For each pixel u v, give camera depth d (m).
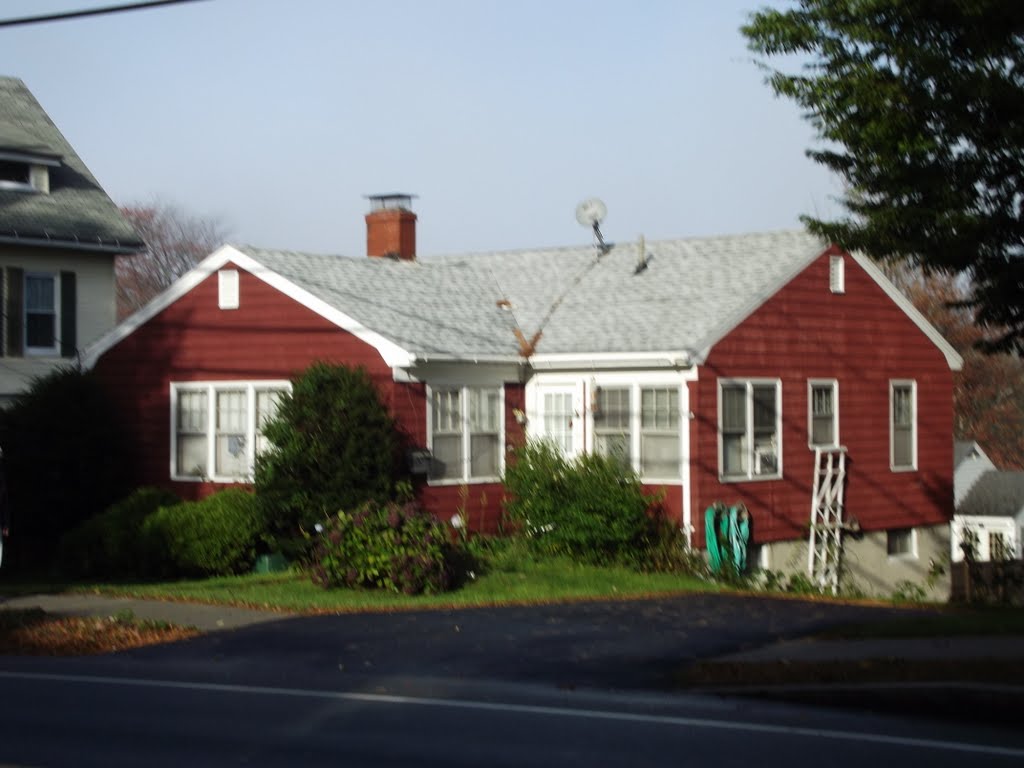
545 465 23.91
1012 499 45.12
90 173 31.92
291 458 22.30
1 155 29.08
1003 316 15.80
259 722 10.53
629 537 23.34
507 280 29.33
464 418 24.64
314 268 25.80
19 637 15.42
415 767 8.88
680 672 13.27
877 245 16.08
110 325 30.30
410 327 24.44
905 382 28.83
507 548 23.91
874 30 15.43
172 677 12.97
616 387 24.88
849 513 27.20
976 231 15.18
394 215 30.36
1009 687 11.09
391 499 22.91
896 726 10.67
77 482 24.59
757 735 10.10
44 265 29.00
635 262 28.28
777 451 25.56
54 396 24.67
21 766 8.93
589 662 13.98
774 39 16.08
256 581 21.25
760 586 23.88
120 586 20.67
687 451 23.89
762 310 25.36
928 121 15.47
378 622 16.92
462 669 13.55
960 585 25.61
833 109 15.90
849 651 14.05
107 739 9.82
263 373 24.55
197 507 22.22
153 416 25.69
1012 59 15.15
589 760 9.12
